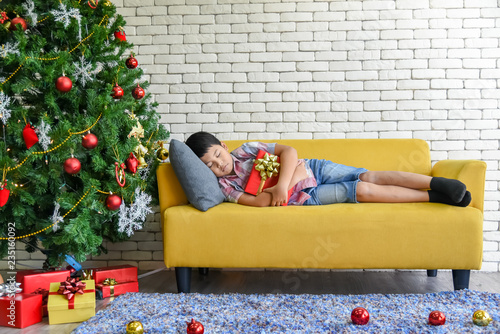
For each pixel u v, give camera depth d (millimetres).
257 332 1488
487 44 2672
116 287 2078
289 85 2795
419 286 2254
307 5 2777
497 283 2307
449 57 2695
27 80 1843
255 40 2809
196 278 2480
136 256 2803
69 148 1854
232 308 1765
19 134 1830
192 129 2848
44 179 1879
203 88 2840
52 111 1973
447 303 1790
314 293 2131
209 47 2832
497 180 2650
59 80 1858
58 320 1710
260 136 2816
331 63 2771
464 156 2689
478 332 1447
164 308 1770
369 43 2746
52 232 2016
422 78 2715
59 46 2088
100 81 2131
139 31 2850
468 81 2686
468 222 1906
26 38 1877
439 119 2707
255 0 2805
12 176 1835
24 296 1734
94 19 2184
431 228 1914
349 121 2768
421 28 2711
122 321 1618
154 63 2852
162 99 2854
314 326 1542
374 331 1476
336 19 2762
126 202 2188
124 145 2092
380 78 2742
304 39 2781
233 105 2830
